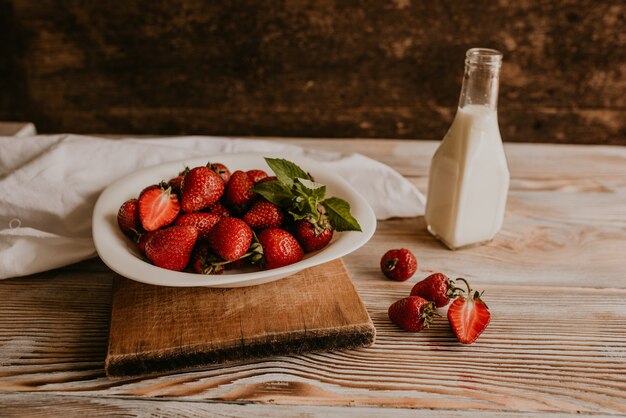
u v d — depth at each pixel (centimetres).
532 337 75
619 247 97
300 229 80
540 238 100
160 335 70
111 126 155
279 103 151
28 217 94
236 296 77
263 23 141
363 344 73
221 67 146
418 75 147
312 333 71
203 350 69
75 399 64
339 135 156
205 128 155
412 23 141
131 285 79
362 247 96
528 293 84
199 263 76
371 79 148
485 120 88
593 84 148
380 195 107
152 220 78
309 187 81
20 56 145
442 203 95
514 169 126
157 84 149
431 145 139
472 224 94
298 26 141
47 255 85
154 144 107
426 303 75
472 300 75
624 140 155
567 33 142
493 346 74
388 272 86
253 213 81
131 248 79
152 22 141
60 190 94
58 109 152
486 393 66
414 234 101
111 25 141
